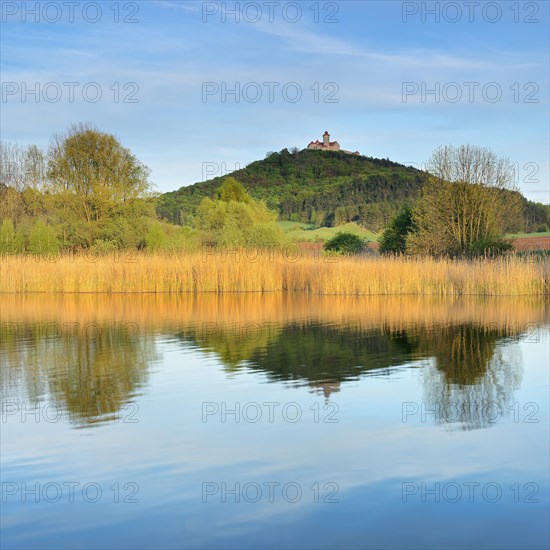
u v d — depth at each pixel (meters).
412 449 8.98
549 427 9.91
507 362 14.96
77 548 6.41
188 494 7.60
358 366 14.62
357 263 35.59
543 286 33.44
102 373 13.97
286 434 9.70
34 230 48.25
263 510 7.17
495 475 8.07
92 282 36.53
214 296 34.06
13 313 25.67
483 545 6.41
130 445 9.27
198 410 11.02
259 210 58.28
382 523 6.86
